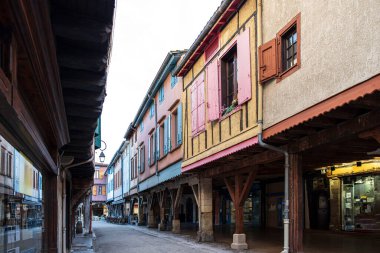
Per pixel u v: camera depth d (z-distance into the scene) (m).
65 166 9.32
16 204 4.03
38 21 2.75
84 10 3.29
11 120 3.08
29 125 3.87
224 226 23.97
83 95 4.98
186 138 14.78
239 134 9.89
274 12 8.71
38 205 5.59
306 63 7.30
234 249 11.96
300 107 7.35
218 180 16.91
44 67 3.47
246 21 9.98
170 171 18.05
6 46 2.64
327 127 7.37
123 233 24.30
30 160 4.78
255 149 9.65
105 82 4.63
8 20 2.54
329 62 6.63
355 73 5.98
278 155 9.16
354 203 14.99
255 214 23.23
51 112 4.63
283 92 8.00
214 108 11.68
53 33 3.45
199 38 12.40
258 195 22.84
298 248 8.20
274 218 20.72
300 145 8.21
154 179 22.11
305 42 7.37
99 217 69.62
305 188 17.69
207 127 12.44
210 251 12.37
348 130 6.77
